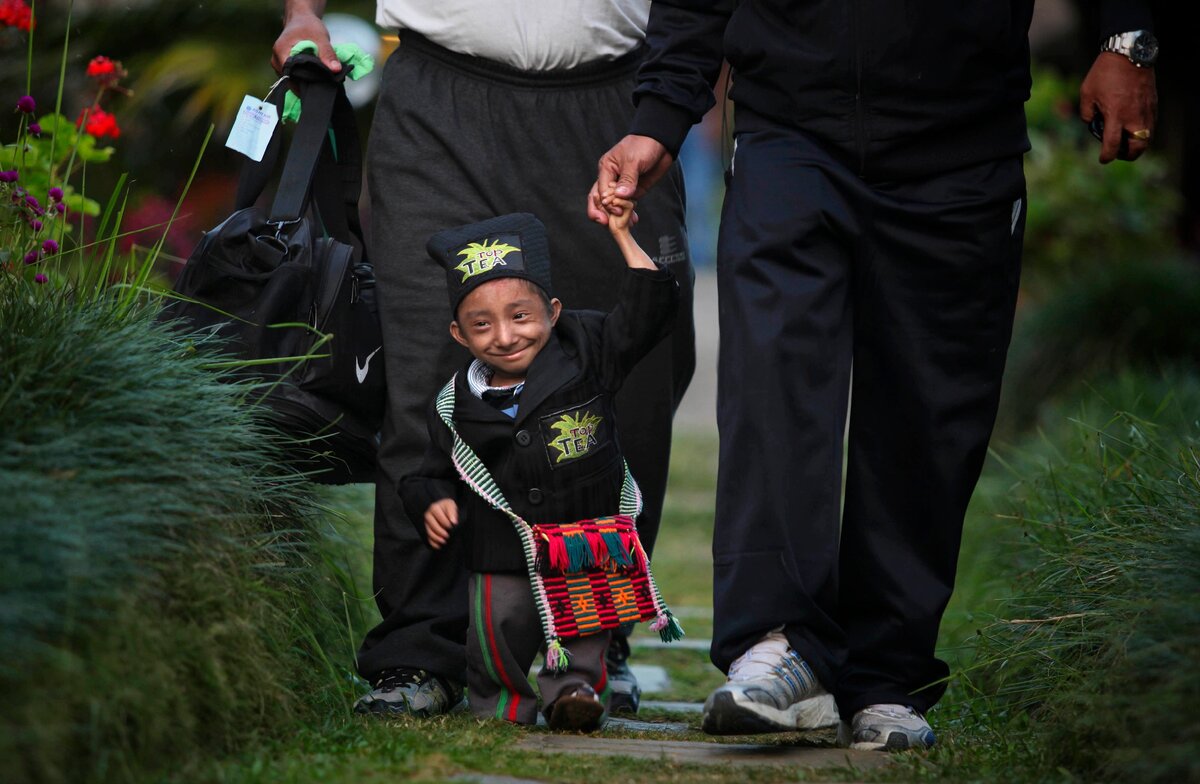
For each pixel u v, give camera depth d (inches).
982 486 885.2
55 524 332.8
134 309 465.1
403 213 515.5
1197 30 1546.5
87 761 319.6
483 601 462.3
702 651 727.7
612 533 453.4
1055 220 1416.1
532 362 458.9
